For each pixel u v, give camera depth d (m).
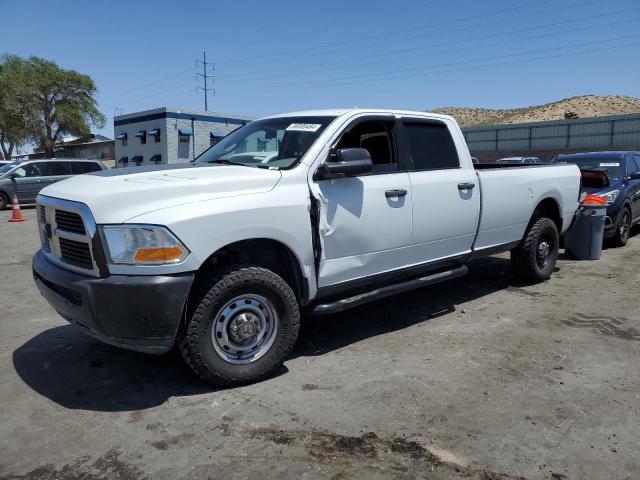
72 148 57.47
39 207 4.16
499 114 126.19
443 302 6.00
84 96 50.41
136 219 3.41
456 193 5.22
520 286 6.69
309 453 3.03
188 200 3.60
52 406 3.61
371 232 4.48
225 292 3.65
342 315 5.55
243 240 3.81
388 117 4.86
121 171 4.22
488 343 4.72
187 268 3.46
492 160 51.97
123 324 3.39
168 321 3.42
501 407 3.55
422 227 4.91
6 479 2.81
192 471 2.87
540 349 4.57
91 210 3.45
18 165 18.83
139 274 3.39
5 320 5.50
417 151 5.05
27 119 48.16
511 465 2.92
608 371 4.13
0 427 3.34
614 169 10.00
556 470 2.88
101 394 3.78
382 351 4.55
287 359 4.40
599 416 3.44
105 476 2.84
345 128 4.50
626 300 6.02
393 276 4.81
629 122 44.41
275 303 3.92
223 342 3.76
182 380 3.99
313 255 4.14
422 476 2.82
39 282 4.07
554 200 6.71
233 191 3.79
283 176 4.03
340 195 4.27
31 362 4.36
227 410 3.52
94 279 3.44
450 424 3.34
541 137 48.94
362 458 2.98
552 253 6.81
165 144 34.28
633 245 9.74
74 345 4.73
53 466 2.93
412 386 3.87
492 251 5.91
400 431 3.26
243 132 5.14
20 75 47.12
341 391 3.79
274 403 3.61
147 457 3.00
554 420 3.39
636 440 3.17
